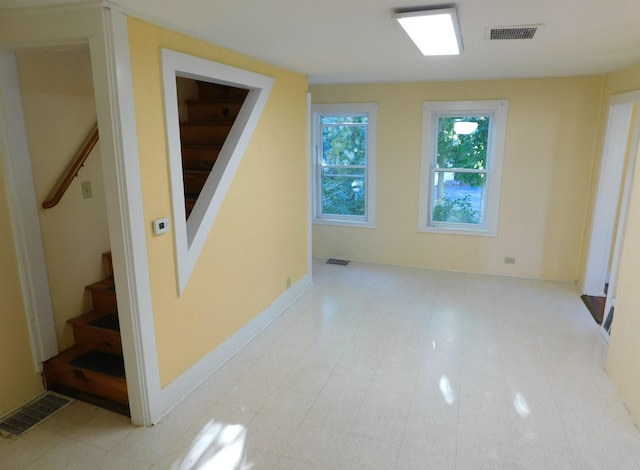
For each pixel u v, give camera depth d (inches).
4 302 99.3
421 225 211.5
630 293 106.6
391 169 210.1
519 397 109.4
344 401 108.3
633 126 169.3
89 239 120.9
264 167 142.6
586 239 184.2
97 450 91.1
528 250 198.2
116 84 82.1
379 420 100.9
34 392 107.8
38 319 106.1
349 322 154.4
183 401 108.5
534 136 186.4
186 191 136.5
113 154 84.6
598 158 174.6
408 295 179.9
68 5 79.2
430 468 86.2
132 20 85.0
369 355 131.1
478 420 100.7
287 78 153.4
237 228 129.9
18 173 98.7
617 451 90.4
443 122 201.9
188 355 111.5
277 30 96.6
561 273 196.1
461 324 152.5
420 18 84.1
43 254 106.5
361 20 88.0
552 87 180.1
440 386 114.5
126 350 95.0
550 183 188.7
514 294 180.7
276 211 153.7
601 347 135.6
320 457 89.4
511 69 156.8
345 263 222.7
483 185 201.9
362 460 88.4
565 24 91.0
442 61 138.6
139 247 91.2
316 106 214.4
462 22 89.9
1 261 98.1
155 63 92.0
